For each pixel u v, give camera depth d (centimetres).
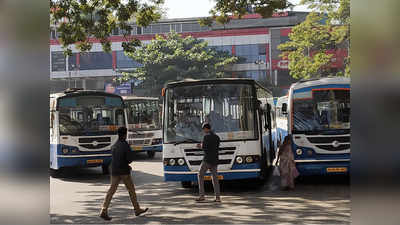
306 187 1272
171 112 1231
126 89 6838
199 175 1088
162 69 6166
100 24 1788
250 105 1205
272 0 1739
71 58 7925
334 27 3353
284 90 7444
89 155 1670
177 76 6131
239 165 1179
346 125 1262
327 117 1273
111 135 1709
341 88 1281
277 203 1019
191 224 824
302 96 1295
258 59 7581
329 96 1281
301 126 1280
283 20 7581
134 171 1853
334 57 4150
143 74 6288
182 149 1202
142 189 1354
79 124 1675
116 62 7775
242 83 1218
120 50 7762
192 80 1245
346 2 3094
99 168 2141
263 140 1295
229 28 7694
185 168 1195
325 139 1262
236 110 1205
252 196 1141
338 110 1273
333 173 1255
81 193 1312
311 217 849
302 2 3328
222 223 819
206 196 1172
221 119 1204
